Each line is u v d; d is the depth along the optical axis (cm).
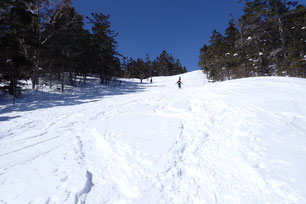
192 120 484
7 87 1170
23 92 1345
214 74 2475
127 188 234
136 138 391
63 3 1554
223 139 341
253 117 422
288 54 1404
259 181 212
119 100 1066
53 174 272
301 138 292
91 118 636
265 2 1433
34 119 665
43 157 334
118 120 560
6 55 1116
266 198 187
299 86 632
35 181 255
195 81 3009
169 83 3000
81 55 2030
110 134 434
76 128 522
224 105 576
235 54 2100
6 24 1055
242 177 226
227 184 220
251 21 1566
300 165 223
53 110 836
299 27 1510
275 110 440
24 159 330
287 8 1392
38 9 1457
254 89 701
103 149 356
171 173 255
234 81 1030
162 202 205
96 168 287
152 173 259
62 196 222
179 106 659
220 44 2780
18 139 453
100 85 2314
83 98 1305
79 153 345
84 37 2152
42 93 1414
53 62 1752
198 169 260
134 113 639
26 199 220
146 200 209
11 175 274
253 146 293
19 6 1086
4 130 534
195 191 217
